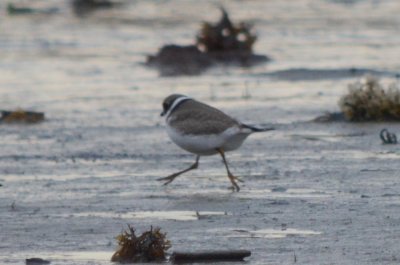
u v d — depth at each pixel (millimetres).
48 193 13672
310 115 20141
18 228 11703
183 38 37469
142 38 37812
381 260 9836
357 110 18984
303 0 51188
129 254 10211
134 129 19094
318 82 25531
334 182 13820
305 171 14648
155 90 24875
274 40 36281
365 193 13039
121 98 23531
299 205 12492
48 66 30109
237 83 25844
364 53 31859
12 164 15914
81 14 46875
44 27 41688
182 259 9992
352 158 15508
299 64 29328
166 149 16906
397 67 27797
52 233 11430
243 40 31406
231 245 10625
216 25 31469
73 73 28500
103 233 11383
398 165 14828
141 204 12852
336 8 47438
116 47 35062
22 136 18672
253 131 13672
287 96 23031
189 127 13789
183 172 14227
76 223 11891
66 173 15117
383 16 43781
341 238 10773
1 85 26203
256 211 12258
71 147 17344
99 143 17656
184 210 12461
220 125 13672
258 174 14609
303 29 39625
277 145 16891
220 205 12664
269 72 27688
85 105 22531
